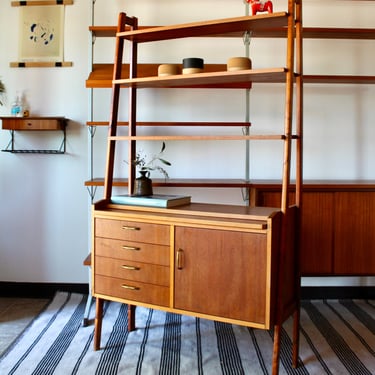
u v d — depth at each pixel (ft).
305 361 6.55
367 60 9.33
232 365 6.43
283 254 5.68
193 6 9.23
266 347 7.09
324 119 9.37
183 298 5.97
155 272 6.15
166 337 7.42
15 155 9.50
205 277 5.80
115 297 6.52
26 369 6.19
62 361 6.45
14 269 9.64
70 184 9.52
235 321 5.65
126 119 9.36
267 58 9.27
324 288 9.54
